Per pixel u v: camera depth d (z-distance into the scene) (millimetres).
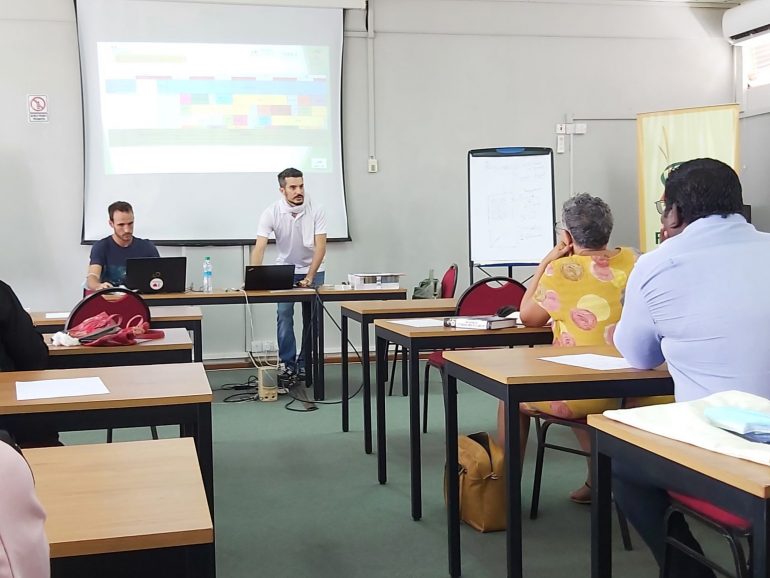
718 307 1596
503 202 5906
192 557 1006
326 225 6047
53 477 1220
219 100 5945
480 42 6352
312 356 5238
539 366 1948
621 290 2467
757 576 994
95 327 2871
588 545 2475
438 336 2682
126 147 5820
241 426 4160
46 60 5699
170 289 4645
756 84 6695
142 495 1128
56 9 5688
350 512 2826
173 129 5883
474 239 5926
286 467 3404
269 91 6016
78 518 1032
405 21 6223
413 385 2695
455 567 2258
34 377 2010
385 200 6285
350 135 6199
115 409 1705
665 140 6219
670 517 1581
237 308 6086
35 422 1674
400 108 6266
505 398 1808
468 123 6371
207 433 1752
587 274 2484
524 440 2689
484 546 2488
